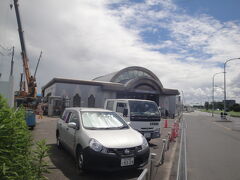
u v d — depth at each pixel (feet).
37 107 88.99
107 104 37.14
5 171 7.09
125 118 30.30
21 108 10.18
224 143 39.34
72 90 103.19
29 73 82.94
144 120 30.89
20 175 7.89
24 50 82.12
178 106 182.39
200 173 20.75
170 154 27.81
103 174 18.42
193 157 27.27
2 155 7.50
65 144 23.89
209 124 89.40
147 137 31.01
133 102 31.53
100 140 17.61
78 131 20.01
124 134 19.52
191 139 43.06
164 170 20.68
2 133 7.72
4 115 8.09
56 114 90.07
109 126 21.30
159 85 127.54
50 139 34.50
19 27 81.10
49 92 121.60
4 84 40.96
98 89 109.91
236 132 60.54
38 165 9.24
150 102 33.32
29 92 80.07
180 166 22.70
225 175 20.35
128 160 17.44
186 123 88.94
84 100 105.70
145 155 18.69
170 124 79.61
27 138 9.46
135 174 18.54
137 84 119.44
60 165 20.48
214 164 24.17
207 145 36.50
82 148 17.99
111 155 16.92
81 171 18.02
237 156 28.55
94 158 16.92
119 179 17.34
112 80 135.64
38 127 49.60
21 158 8.26
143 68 147.64
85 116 21.70
